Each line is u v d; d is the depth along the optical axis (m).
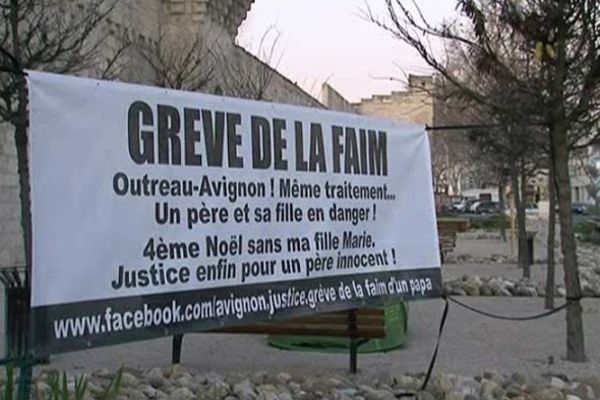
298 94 25.28
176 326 4.68
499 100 8.63
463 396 6.44
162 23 17.66
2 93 7.21
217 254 4.95
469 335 10.09
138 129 4.53
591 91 7.99
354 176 6.00
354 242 5.97
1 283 8.98
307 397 6.60
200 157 4.88
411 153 6.54
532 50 8.23
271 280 5.30
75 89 4.21
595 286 14.95
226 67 19.06
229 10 19.95
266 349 9.06
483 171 36.47
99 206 4.32
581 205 54.19
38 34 9.92
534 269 19.86
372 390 6.75
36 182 4.03
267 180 5.30
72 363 8.09
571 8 7.73
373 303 6.07
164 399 6.41
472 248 27.88
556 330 10.42
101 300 4.31
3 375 6.40
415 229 6.52
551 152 8.71
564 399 6.52
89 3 12.39
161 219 4.64
